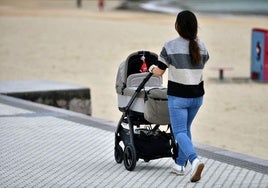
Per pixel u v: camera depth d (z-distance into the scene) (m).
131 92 16.34
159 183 15.19
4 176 15.88
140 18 87.94
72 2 127.06
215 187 14.81
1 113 23.72
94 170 16.38
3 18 82.31
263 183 15.09
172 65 14.97
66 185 15.09
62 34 66.88
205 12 105.25
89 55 53.88
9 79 42.81
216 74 45.69
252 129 28.56
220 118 30.91
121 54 54.59
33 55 53.81
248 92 38.38
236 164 16.77
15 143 19.22
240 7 120.12
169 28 73.38
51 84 29.38
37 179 15.60
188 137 15.10
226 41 63.06
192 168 14.82
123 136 16.69
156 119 15.70
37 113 23.84
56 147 18.77
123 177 15.72
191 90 14.95
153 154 16.14
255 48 43.03
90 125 21.78
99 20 82.56
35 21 78.88
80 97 27.70
